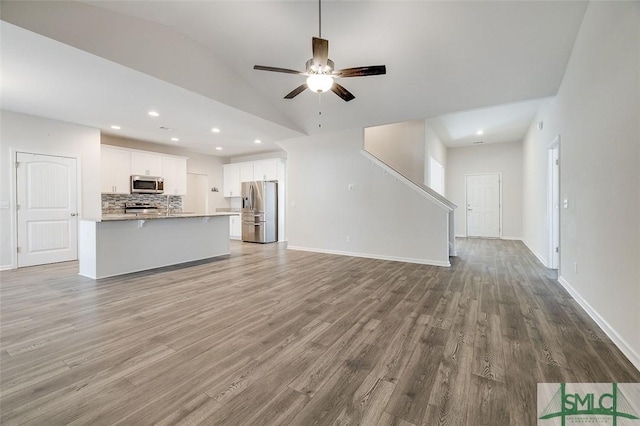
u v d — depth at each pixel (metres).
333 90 3.19
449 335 2.24
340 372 1.76
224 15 3.06
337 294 3.27
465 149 8.49
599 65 2.43
